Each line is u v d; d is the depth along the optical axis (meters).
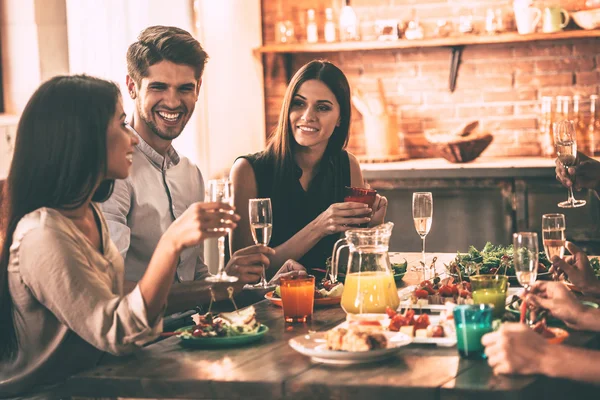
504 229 4.24
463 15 4.74
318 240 2.45
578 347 1.50
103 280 1.64
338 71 2.63
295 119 2.63
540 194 4.17
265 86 4.99
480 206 4.26
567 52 4.65
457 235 4.31
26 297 1.59
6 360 1.66
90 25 3.24
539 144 4.74
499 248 2.41
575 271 2.00
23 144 1.62
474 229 4.28
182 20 3.83
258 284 2.12
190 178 2.54
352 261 1.81
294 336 1.71
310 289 1.85
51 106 1.61
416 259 2.74
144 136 2.43
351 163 2.88
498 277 1.82
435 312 1.88
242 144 4.65
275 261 2.45
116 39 3.34
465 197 4.28
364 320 1.65
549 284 1.73
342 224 2.40
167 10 3.71
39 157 1.61
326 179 2.79
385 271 1.80
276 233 2.71
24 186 1.62
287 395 1.38
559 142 2.67
